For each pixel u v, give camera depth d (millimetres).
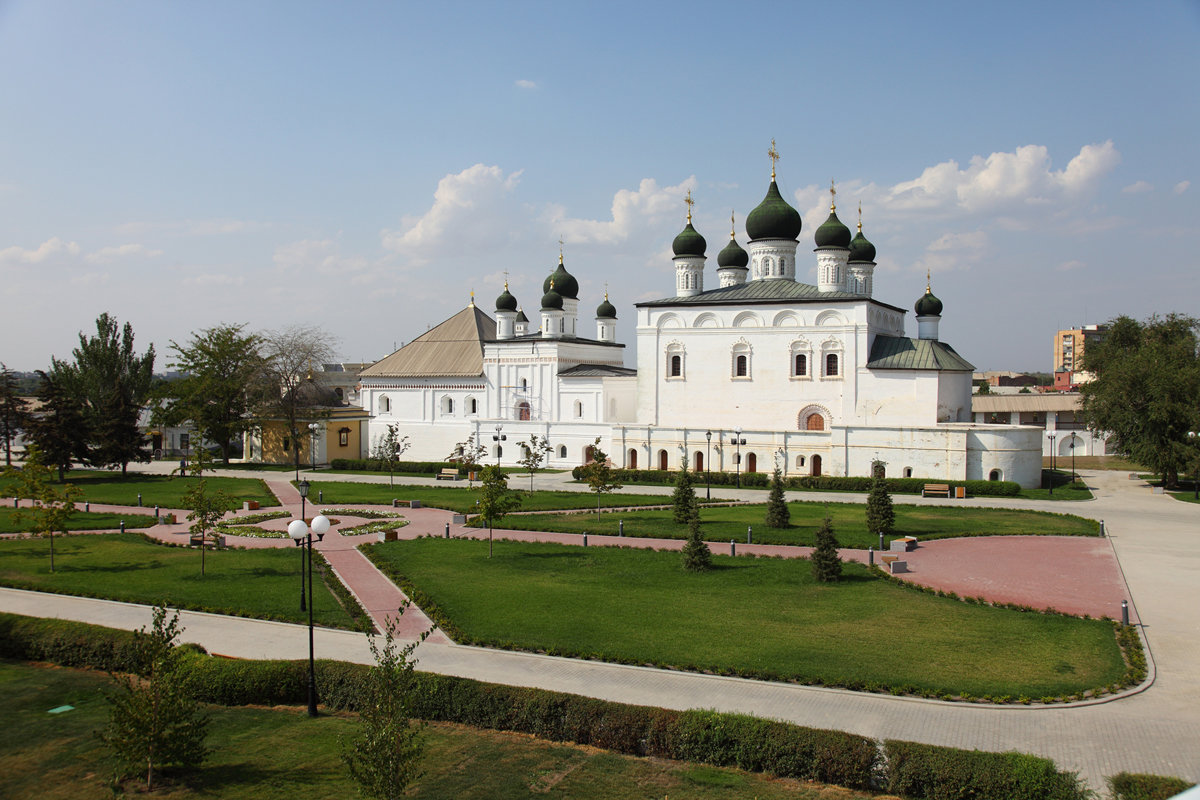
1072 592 31703
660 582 33406
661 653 24562
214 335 88562
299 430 88688
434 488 65875
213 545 41781
